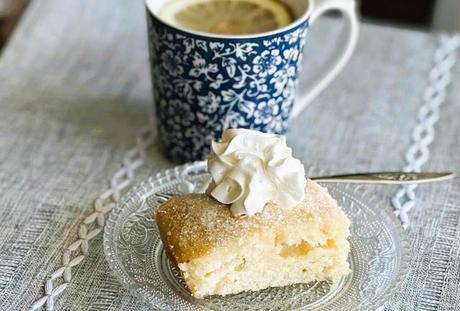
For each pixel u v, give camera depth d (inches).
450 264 22.0
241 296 21.0
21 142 25.4
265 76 23.1
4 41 33.8
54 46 29.0
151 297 20.6
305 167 24.1
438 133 26.0
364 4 44.1
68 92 27.3
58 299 21.1
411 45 29.6
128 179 24.3
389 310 21.0
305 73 28.2
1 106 26.5
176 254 20.6
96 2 30.9
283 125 24.4
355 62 28.7
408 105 27.1
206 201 21.2
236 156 21.2
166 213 21.2
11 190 23.8
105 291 21.3
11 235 22.6
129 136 25.8
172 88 23.5
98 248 22.3
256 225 20.8
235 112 23.5
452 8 40.2
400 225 22.4
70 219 23.1
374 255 21.7
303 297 20.9
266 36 22.6
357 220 22.6
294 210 21.1
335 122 26.4
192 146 24.2
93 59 28.6
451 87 27.8
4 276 21.6
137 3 31.2
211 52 22.7
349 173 24.5
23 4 33.7
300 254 21.0
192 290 20.7
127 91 27.5
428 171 24.7
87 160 24.9
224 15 24.6
